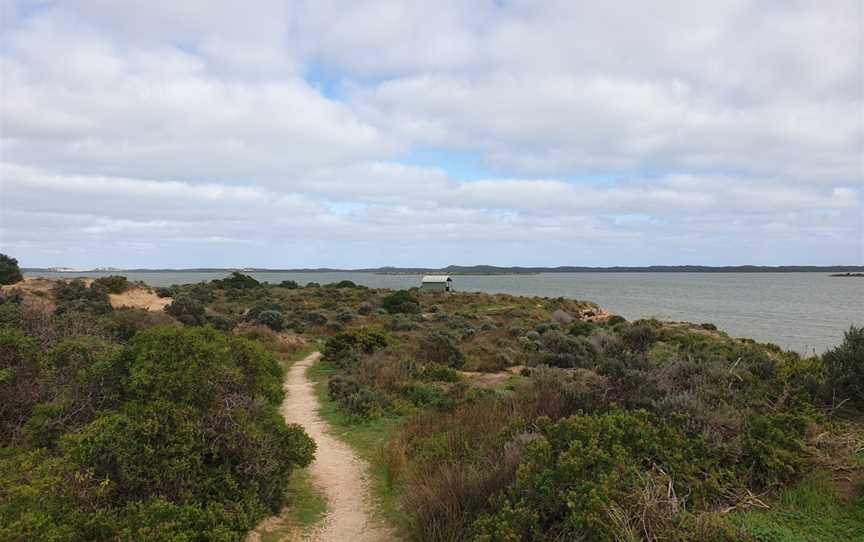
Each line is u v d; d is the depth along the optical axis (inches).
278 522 238.1
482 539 170.6
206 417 241.6
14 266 1569.9
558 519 180.7
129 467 205.9
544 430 235.3
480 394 444.5
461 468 236.2
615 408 270.2
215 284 2568.9
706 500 191.0
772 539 162.9
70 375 310.3
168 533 183.6
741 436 221.9
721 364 336.8
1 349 317.4
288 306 1844.2
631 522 163.6
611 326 1341.0
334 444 376.2
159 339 274.8
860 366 277.0
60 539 175.0
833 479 199.5
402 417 445.7
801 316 2317.9
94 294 1422.2
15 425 295.6
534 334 1104.8
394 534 224.2
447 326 1391.5
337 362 765.3
